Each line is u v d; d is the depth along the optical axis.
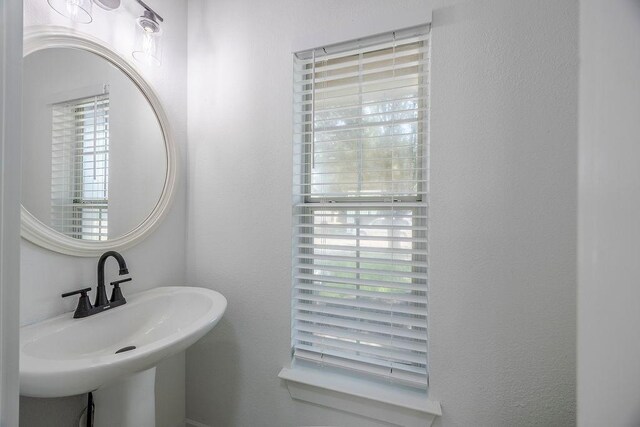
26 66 0.83
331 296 1.24
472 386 1.01
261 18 1.27
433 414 1.02
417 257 1.13
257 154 1.28
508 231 0.96
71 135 0.95
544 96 0.92
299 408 1.23
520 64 0.94
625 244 0.37
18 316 0.37
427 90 1.08
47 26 0.87
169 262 1.34
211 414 1.38
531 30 0.92
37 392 0.63
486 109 0.97
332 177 1.22
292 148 1.22
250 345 1.30
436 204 1.04
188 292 1.19
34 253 0.87
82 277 0.99
